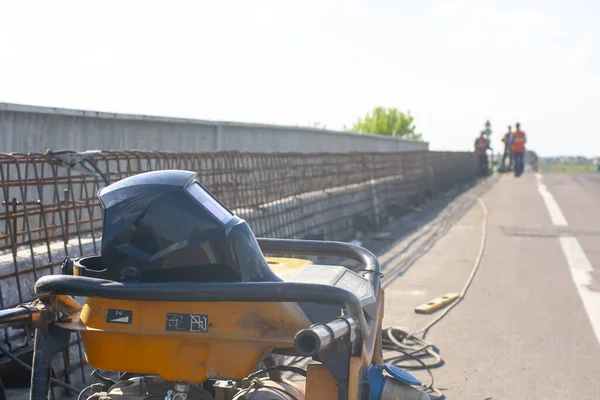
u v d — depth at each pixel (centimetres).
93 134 1102
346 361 356
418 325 870
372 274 493
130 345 362
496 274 1204
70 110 1034
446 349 775
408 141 4438
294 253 525
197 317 358
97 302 366
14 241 602
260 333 359
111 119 1139
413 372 697
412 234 1705
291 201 1175
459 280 1145
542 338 818
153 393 395
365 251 516
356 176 1730
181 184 377
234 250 372
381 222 1827
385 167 2047
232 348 358
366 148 3203
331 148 2550
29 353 580
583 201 2616
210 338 357
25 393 569
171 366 361
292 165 1233
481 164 4572
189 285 353
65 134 1040
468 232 1752
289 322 364
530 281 1146
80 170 615
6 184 604
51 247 643
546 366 720
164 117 1275
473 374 694
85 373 614
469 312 938
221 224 372
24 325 374
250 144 1712
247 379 402
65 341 374
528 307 968
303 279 426
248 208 1006
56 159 611
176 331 357
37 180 603
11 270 576
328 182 1480
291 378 636
